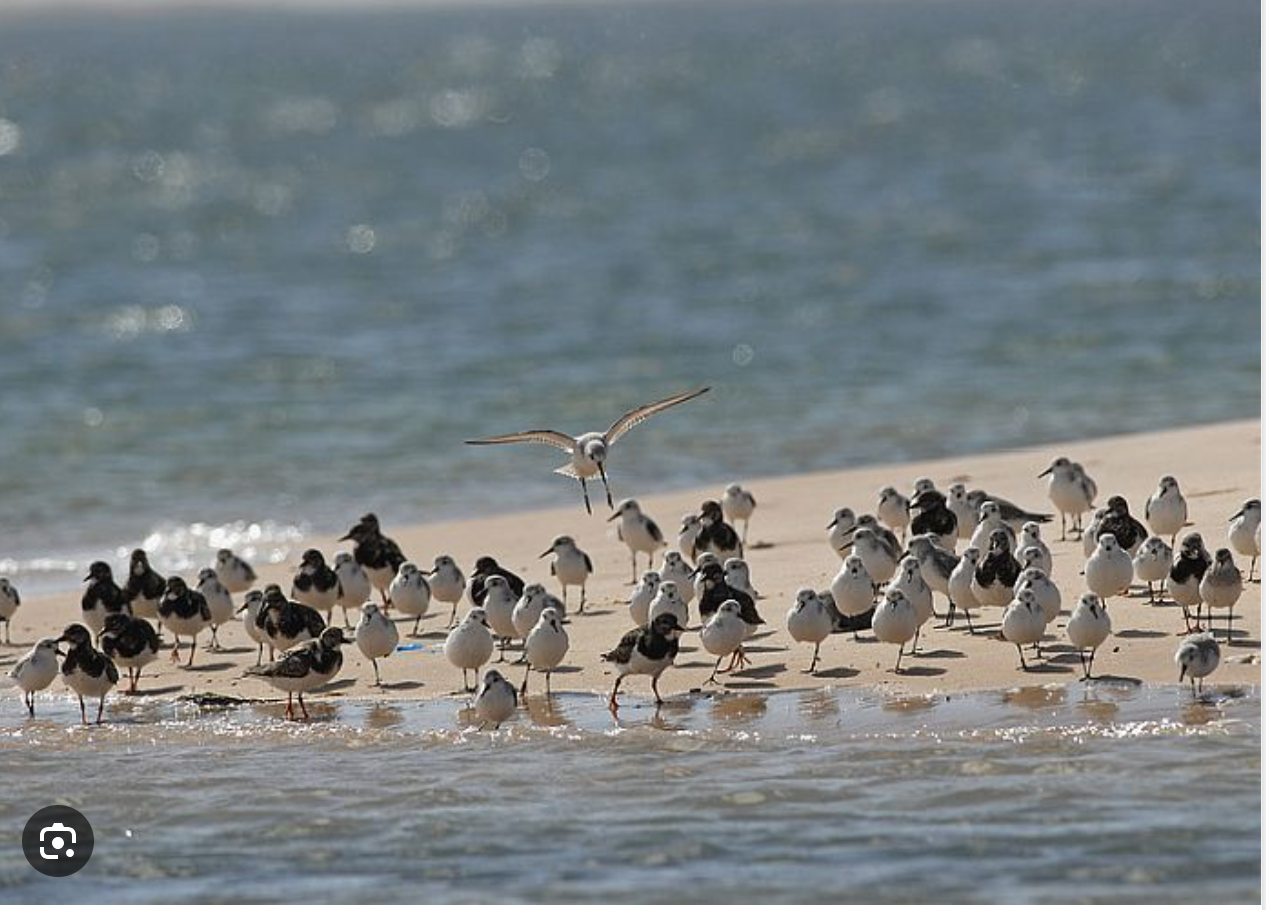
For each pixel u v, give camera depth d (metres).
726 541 29.03
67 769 22.05
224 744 22.73
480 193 117.56
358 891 18.45
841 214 94.81
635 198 109.38
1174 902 17.33
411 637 27.39
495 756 21.77
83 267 86.00
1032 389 48.94
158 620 28.75
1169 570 25.16
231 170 144.50
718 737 21.83
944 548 28.06
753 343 58.53
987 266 73.56
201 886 18.72
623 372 54.25
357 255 87.88
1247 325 57.47
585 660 25.28
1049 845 18.56
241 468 42.41
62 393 52.72
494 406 49.47
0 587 27.95
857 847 18.78
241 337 62.72
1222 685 22.39
